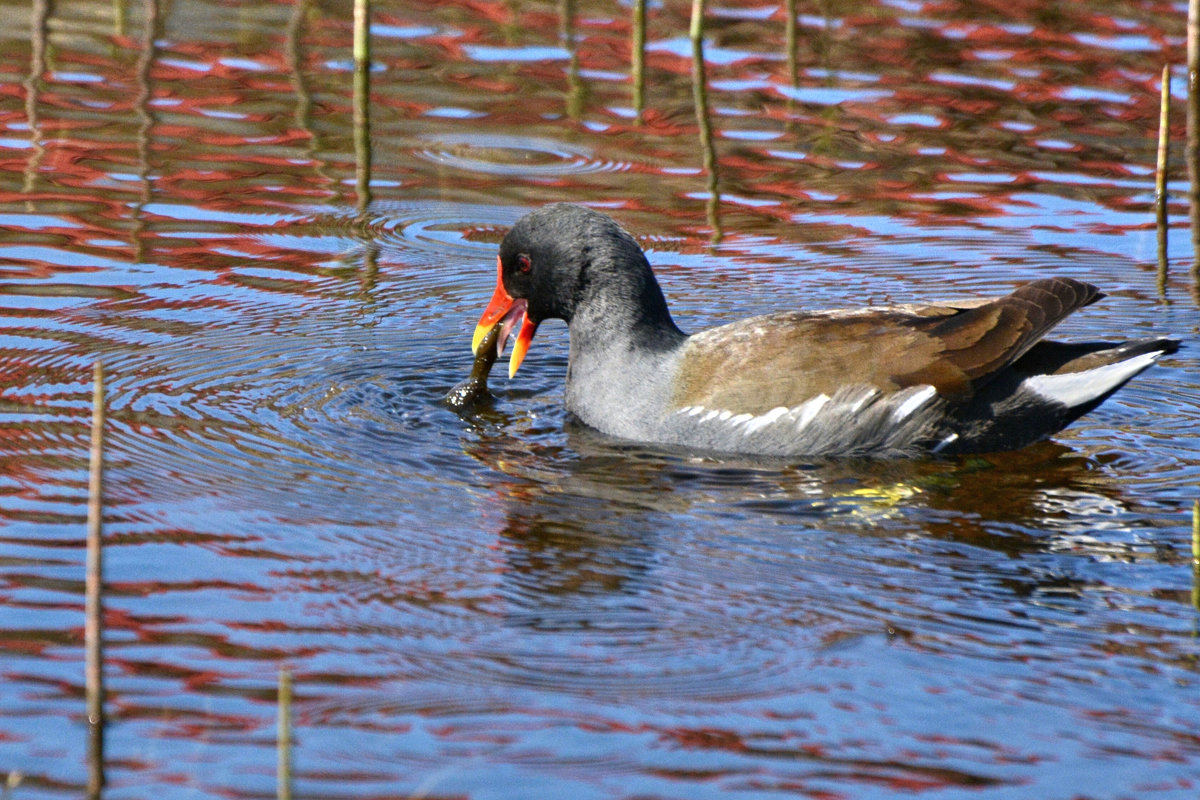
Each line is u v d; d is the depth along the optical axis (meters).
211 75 21.81
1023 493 11.48
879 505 11.19
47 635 8.70
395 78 21.95
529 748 7.77
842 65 22.64
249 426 12.31
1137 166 19.25
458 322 15.19
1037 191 18.53
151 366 13.47
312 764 7.55
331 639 8.81
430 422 12.78
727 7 25.39
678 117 20.73
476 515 10.75
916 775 7.60
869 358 12.27
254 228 17.16
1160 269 16.48
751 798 7.39
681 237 17.20
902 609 9.41
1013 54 22.97
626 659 8.73
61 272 15.57
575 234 13.09
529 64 22.78
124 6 24.75
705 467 11.95
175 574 9.55
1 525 10.09
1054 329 15.06
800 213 17.94
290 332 14.59
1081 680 8.55
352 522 10.50
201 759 7.59
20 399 12.51
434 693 8.27
